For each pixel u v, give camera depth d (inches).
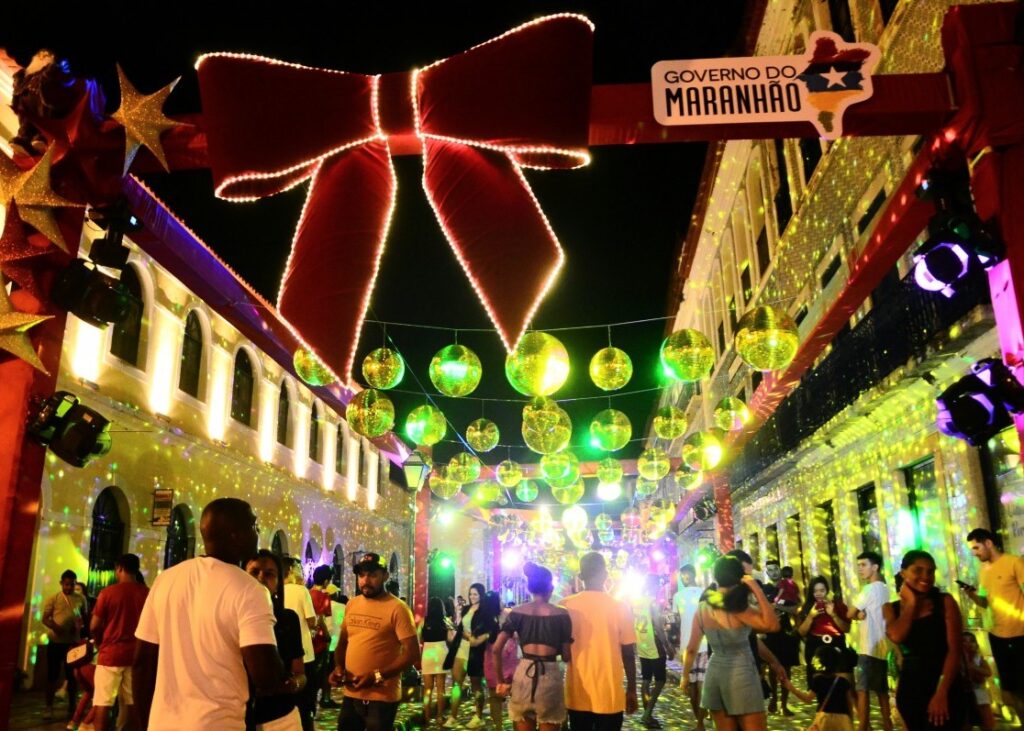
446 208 223.8
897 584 350.9
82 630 427.2
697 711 379.6
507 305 212.8
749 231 789.2
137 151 253.8
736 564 241.8
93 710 289.4
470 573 1582.2
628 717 445.7
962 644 213.3
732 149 789.2
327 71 234.7
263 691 130.5
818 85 240.8
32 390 230.4
